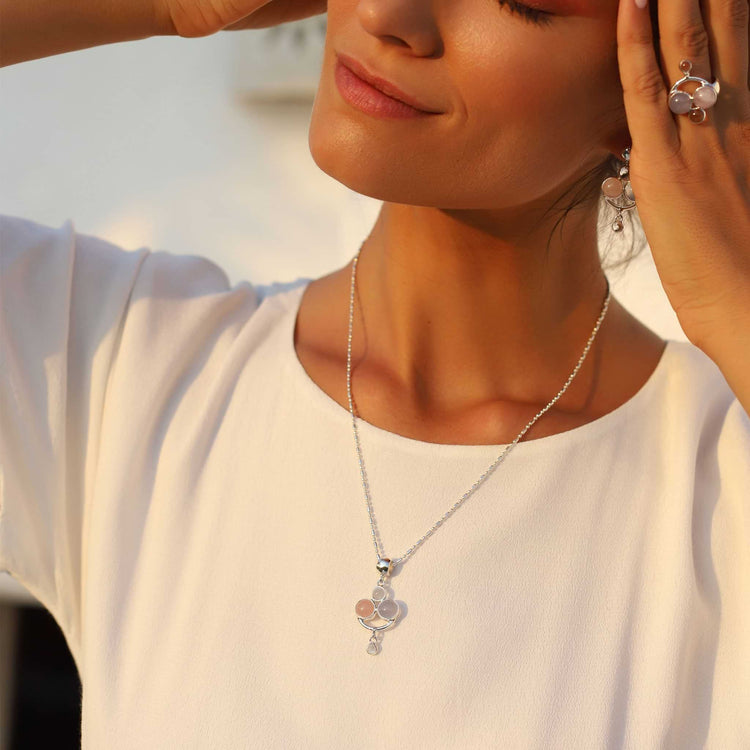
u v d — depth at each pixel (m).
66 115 2.74
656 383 1.43
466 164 1.15
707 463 1.40
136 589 1.31
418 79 1.11
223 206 2.68
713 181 1.25
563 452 1.35
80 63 2.73
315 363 1.42
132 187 2.72
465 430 1.38
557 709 1.23
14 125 2.75
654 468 1.37
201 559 1.31
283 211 2.65
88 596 1.31
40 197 2.75
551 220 1.33
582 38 1.15
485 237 1.33
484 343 1.39
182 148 2.70
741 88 1.23
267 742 1.21
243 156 2.68
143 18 1.37
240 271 2.67
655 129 1.22
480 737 1.21
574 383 1.42
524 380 1.41
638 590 1.30
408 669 1.24
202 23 1.37
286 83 2.62
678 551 1.31
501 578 1.29
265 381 1.41
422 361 1.40
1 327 1.38
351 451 1.35
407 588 1.27
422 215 1.34
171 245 2.70
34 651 3.13
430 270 1.36
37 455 1.38
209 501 1.34
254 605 1.27
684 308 1.28
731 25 1.21
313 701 1.23
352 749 1.21
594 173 1.33
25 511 1.37
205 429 1.38
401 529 1.31
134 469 1.36
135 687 1.26
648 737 1.24
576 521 1.33
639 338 1.48
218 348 1.45
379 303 1.43
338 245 2.64
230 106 2.68
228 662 1.25
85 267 1.47
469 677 1.23
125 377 1.40
